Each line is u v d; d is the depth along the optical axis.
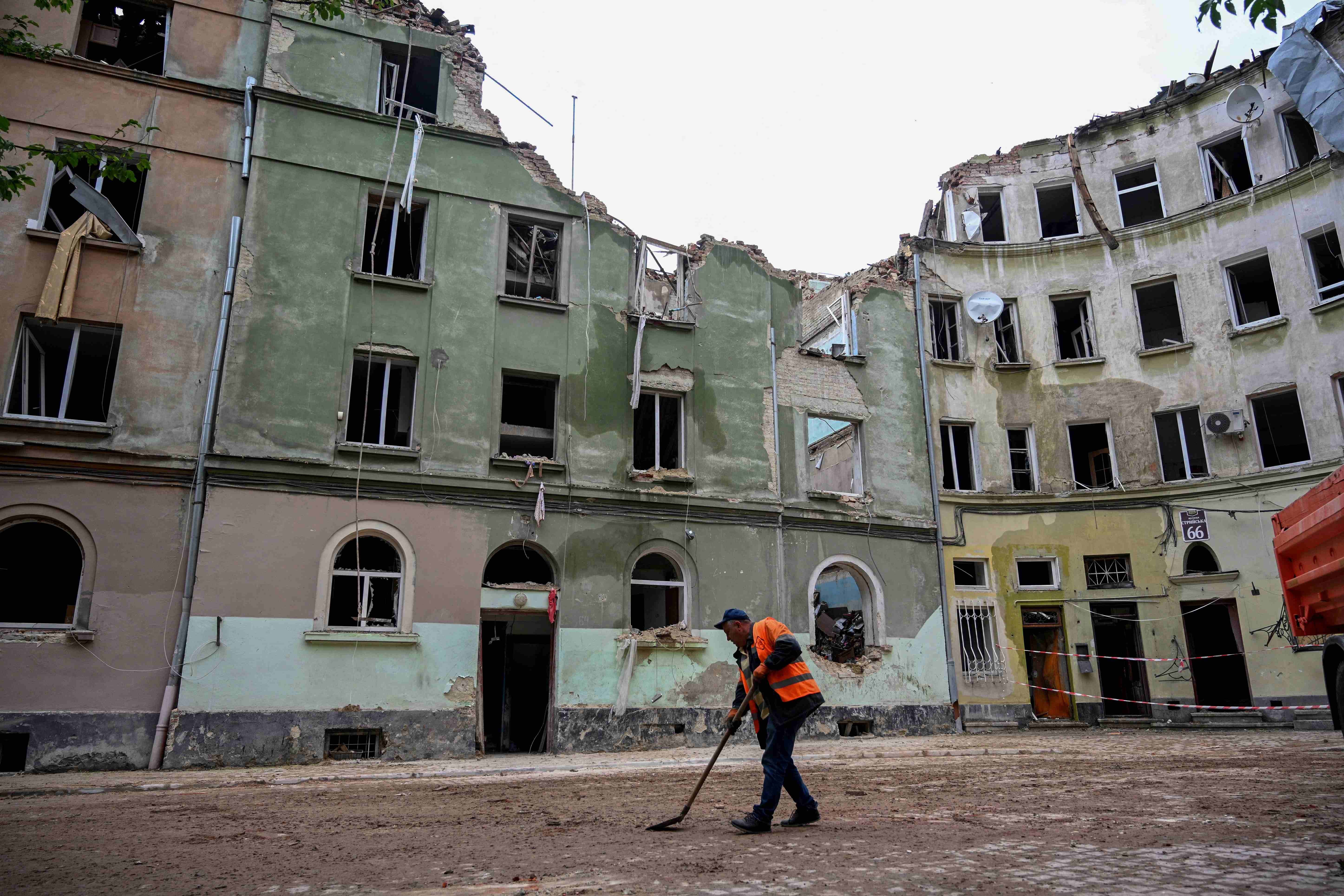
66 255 14.77
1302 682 19.30
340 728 14.66
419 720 15.18
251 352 15.47
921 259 23.92
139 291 15.20
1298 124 21.98
